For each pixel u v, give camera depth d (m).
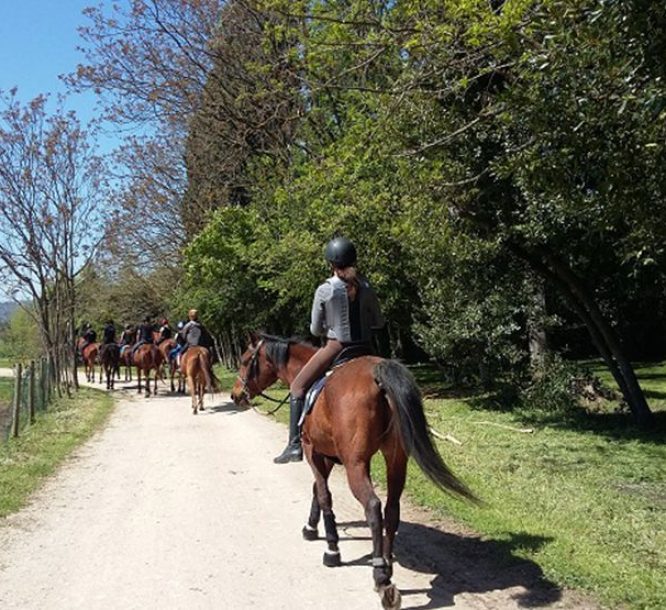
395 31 9.58
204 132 27.31
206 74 24.94
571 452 11.17
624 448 11.37
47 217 24.03
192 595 5.86
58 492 9.76
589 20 6.81
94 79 24.86
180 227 31.98
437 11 8.99
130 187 30.73
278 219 22.00
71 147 24.44
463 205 12.52
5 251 23.61
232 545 7.17
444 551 6.72
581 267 14.50
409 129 11.23
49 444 13.70
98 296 38.88
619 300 16.44
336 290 6.17
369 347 6.32
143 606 5.66
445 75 10.04
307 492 9.46
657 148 7.36
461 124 11.03
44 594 5.97
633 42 6.93
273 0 10.45
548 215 12.02
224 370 38.81
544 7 7.80
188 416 18.66
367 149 12.44
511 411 16.09
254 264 23.69
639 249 9.20
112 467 11.59
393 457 5.71
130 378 32.38
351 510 8.54
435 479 5.24
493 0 9.05
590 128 8.20
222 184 29.12
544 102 8.34
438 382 23.64
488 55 9.57
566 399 15.80
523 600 5.42
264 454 12.53
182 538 7.46
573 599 5.38
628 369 13.60
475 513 7.82
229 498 9.20
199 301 27.55
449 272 16.25
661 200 8.34
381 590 5.07
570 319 21.25
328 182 16.50
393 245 17.17
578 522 7.28
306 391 6.31
